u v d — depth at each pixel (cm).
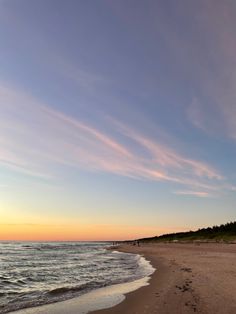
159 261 4106
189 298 1489
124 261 4888
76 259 5728
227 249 6078
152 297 1592
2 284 2448
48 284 2428
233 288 1688
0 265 4488
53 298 1725
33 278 2838
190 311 1259
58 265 4356
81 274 3081
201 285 1830
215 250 5878
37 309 1459
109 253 8094
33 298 1742
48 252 9231
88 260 5362
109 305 1487
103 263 4531
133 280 2395
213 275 2250
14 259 5906
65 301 1631
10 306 1530
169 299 1502
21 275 3103
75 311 1398
